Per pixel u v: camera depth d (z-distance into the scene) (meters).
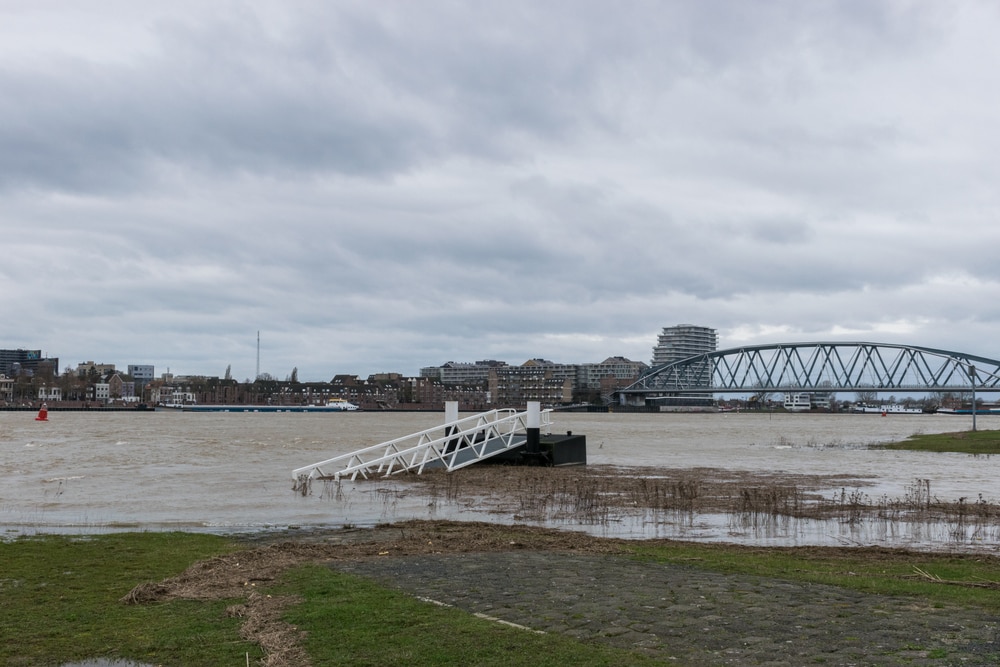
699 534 32.00
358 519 36.66
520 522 35.50
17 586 20.59
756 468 64.31
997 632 15.30
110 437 118.81
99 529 32.84
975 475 58.25
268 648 14.70
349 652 14.30
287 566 22.77
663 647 14.40
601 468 63.22
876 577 21.80
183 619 16.97
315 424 195.50
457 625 15.86
